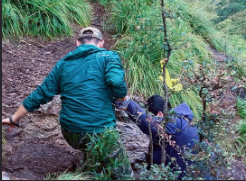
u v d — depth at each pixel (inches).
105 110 121.3
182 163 127.6
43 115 165.6
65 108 121.8
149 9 238.2
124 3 245.3
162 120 119.3
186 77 125.4
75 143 123.9
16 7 226.1
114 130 120.3
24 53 208.5
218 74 120.3
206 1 322.3
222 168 115.0
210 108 120.4
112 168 120.0
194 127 130.3
